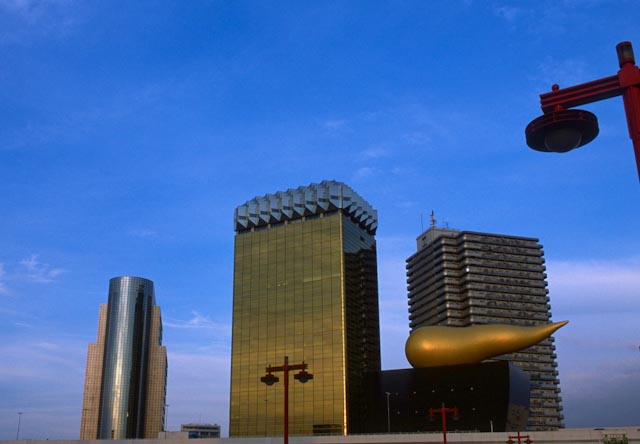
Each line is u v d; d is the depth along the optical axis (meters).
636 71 22.20
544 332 122.12
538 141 26.12
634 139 21.50
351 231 190.62
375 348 188.88
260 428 176.38
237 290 193.62
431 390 131.00
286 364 45.22
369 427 135.50
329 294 180.12
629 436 109.19
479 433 116.38
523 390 135.75
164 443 135.88
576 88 24.03
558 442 110.75
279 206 196.12
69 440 136.00
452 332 130.75
